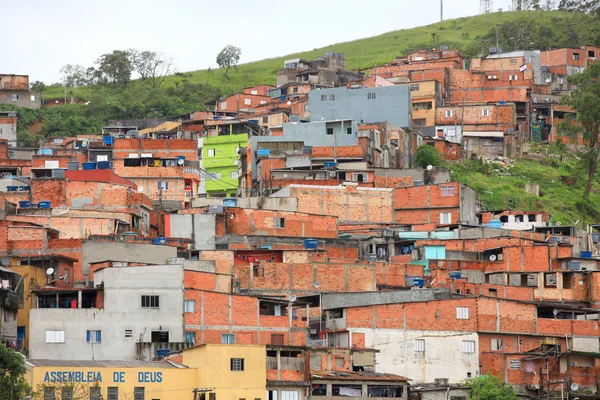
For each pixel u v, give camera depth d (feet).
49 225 532.32
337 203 611.47
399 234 580.30
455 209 611.47
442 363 449.89
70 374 354.54
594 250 613.93
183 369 369.91
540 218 647.15
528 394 444.14
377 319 450.71
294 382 386.73
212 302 428.97
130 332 416.05
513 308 463.42
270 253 504.43
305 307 460.14
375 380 401.49
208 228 552.00
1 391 316.81
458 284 506.07
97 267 452.35
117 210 570.87
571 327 465.47
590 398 440.86
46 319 411.95
